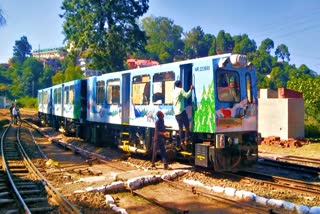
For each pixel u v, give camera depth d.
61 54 158.00
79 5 38.69
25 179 10.48
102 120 17.02
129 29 39.19
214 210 7.58
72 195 8.28
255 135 11.23
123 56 39.34
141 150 13.43
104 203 7.82
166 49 116.69
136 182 9.41
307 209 7.09
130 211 7.57
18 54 160.62
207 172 11.00
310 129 21.83
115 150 16.45
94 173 11.06
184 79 11.31
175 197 8.60
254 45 108.44
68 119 23.75
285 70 90.94
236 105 10.70
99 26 38.53
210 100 10.28
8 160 14.09
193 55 119.75
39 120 38.03
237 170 10.62
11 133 25.17
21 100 81.56
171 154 11.62
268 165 12.78
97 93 17.70
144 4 39.78
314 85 23.30
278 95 21.44
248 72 11.16
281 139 19.33
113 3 37.91
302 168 11.89
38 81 102.06
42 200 8.11
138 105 13.54
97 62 38.72
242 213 7.31
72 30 39.47
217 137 10.09
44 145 19.27
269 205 7.73
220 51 113.81
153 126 12.59
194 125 10.82
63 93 25.17
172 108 11.63
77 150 16.41
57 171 11.59
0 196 8.51
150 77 12.82
